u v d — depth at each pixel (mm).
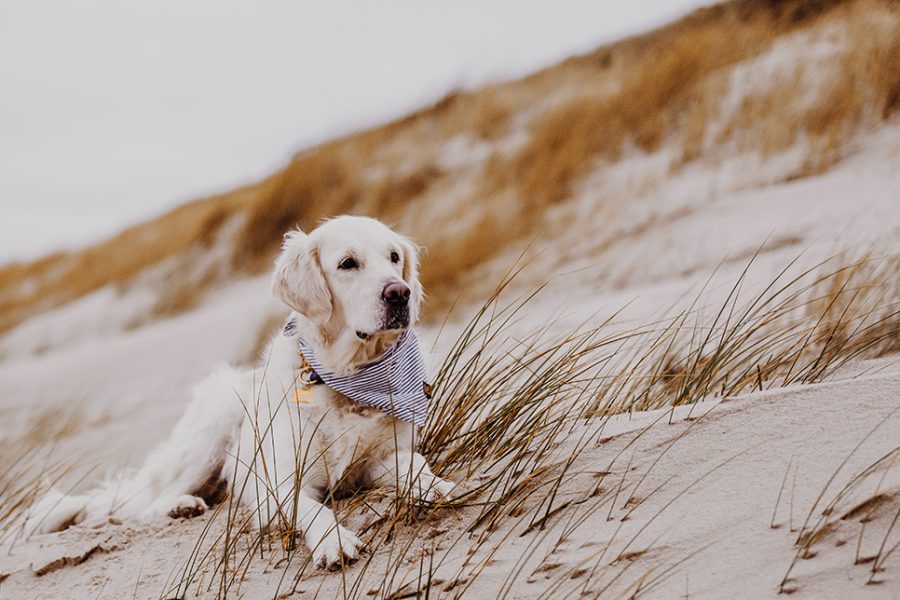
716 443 2775
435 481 3131
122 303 15117
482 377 3641
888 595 1967
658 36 15969
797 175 7855
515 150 12898
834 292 4562
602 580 2340
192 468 4047
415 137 15133
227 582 2875
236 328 9977
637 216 8555
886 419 2555
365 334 3414
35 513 4145
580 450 3041
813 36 10977
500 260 8844
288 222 13961
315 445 3443
